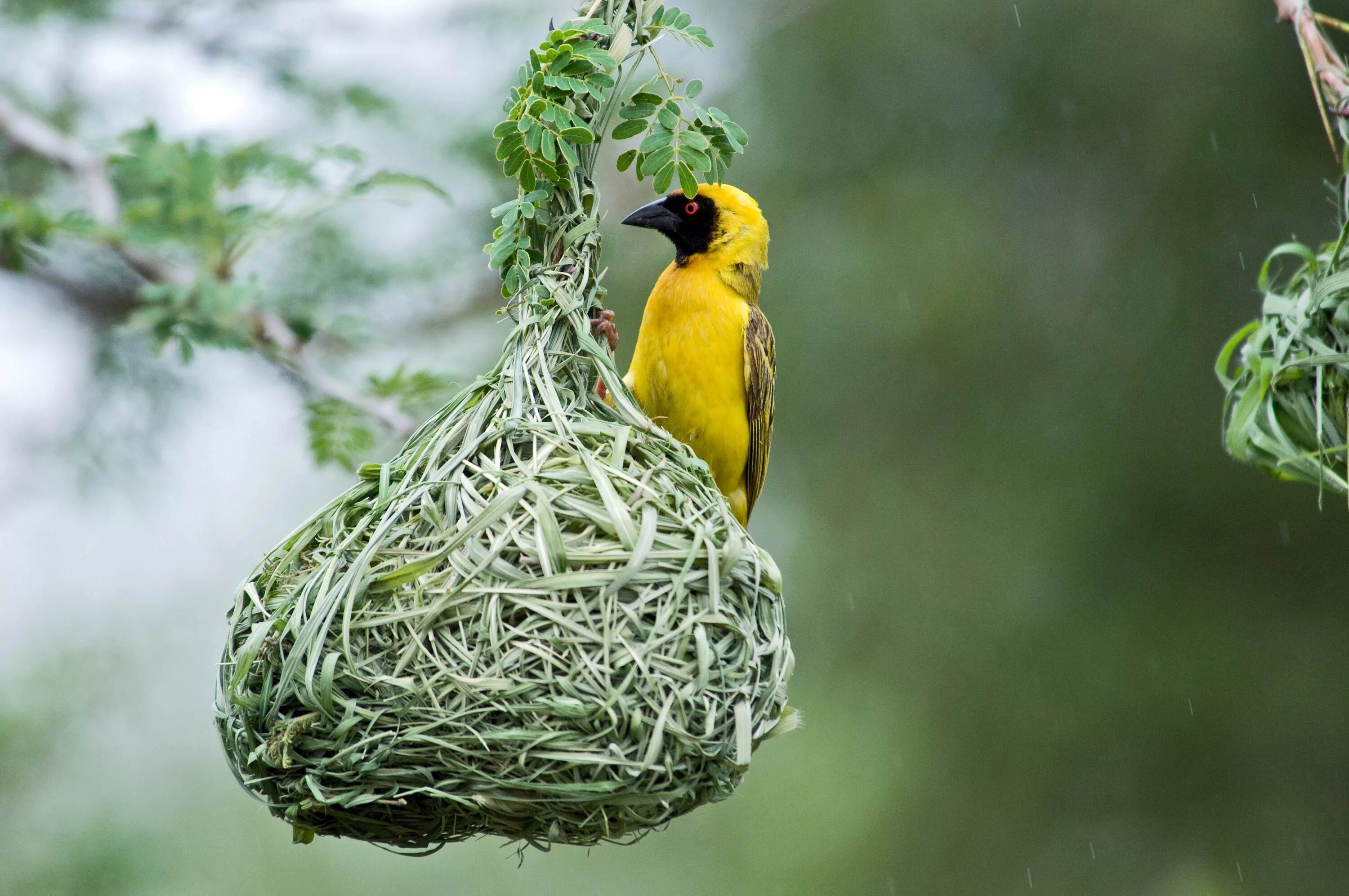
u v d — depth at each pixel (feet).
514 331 17.25
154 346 26.09
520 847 15.98
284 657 15.52
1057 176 46.62
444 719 14.70
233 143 28.48
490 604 14.93
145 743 43.80
